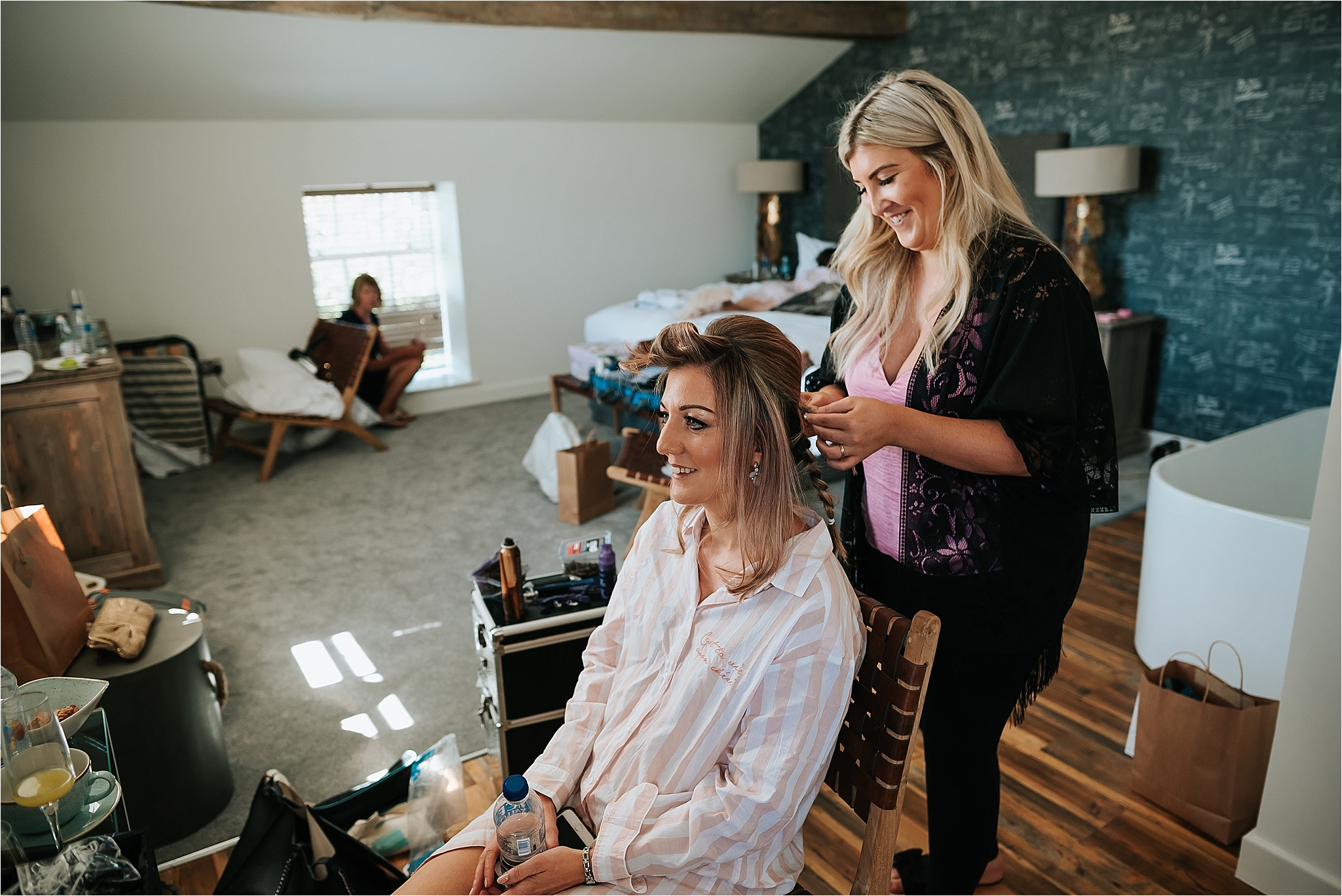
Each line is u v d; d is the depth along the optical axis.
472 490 4.41
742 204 7.18
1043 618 1.38
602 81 5.73
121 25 4.16
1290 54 3.94
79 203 4.89
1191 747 1.91
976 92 5.47
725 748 1.09
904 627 1.09
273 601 3.26
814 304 5.02
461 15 4.49
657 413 1.19
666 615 1.19
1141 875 1.82
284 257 5.51
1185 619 2.41
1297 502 3.41
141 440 4.77
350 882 1.66
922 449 1.27
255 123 5.25
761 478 1.10
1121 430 4.62
